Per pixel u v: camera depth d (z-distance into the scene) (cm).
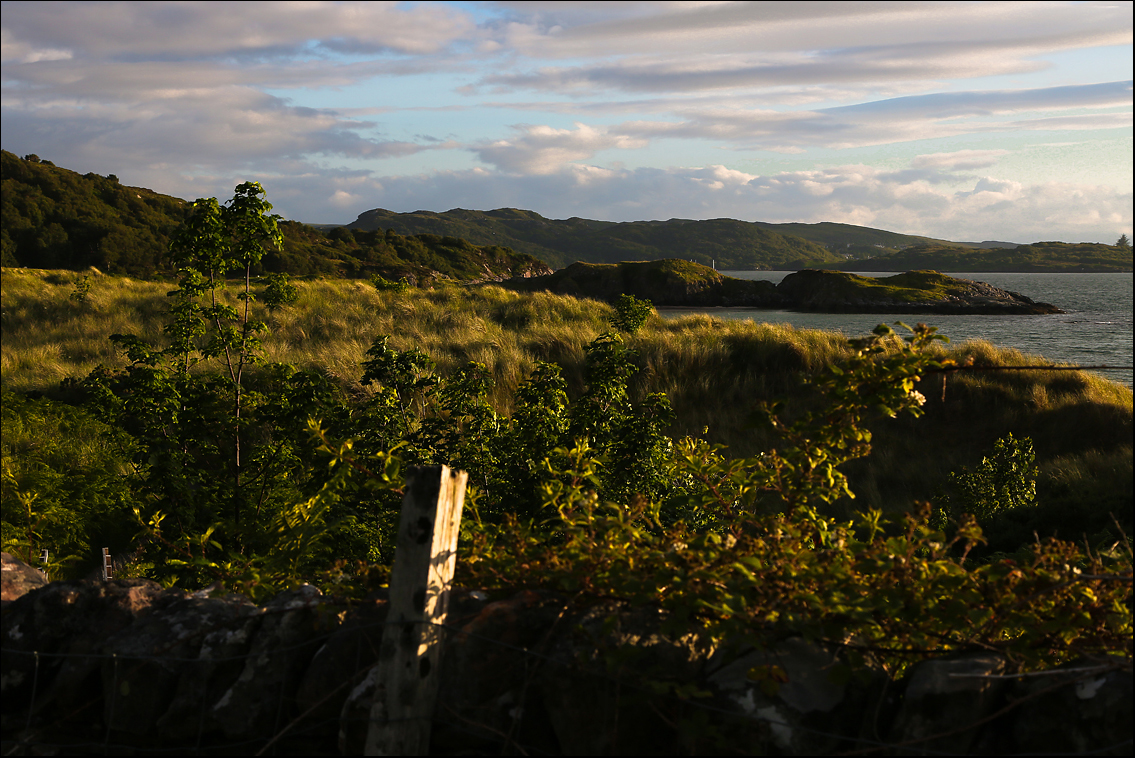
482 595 221
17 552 610
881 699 177
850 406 251
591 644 188
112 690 221
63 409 1201
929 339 246
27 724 226
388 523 471
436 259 14000
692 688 174
